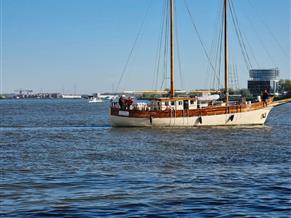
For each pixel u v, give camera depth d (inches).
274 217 891.4
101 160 1593.3
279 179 1231.5
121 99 2974.9
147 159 1612.9
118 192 1090.1
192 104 2940.5
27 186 1160.8
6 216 903.1
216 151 1838.1
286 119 4146.2
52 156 1706.4
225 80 3179.1
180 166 1454.2
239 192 1083.9
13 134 2709.2
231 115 2952.8
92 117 4845.0
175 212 921.5
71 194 1074.7
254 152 1798.7
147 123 2928.2
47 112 6161.4
